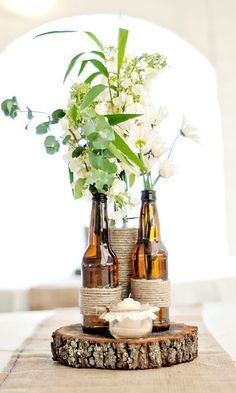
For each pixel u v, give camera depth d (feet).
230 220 13.12
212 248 13.25
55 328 4.89
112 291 3.55
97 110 3.79
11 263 13.29
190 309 6.03
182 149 13.42
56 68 13.66
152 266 3.65
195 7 13.47
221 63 13.42
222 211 13.32
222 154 13.28
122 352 3.23
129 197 3.82
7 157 13.50
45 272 13.21
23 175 13.50
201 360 3.46
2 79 13.66
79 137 3.70
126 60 3.96
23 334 4.60
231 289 10.52
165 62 4.01
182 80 13.67
